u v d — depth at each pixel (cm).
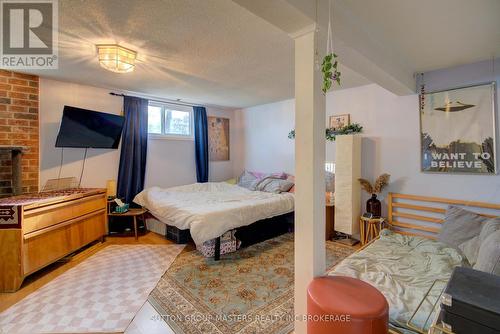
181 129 462
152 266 262
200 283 228
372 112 330
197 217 269
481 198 252
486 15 168
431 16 170
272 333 165
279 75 296
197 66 266
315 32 142
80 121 311
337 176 331
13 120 291
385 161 320
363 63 199
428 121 284
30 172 304
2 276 214
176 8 161
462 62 254
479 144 251
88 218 305
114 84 340
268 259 280
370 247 242
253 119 505
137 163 392
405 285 172
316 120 144
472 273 114
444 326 99
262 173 479
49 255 249
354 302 120
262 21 177
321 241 149
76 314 184
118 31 192
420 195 293
